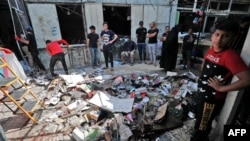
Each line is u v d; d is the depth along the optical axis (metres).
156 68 5.20
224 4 6.52
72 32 7.65
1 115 2.76
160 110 2.46
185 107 2.57
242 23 1.74
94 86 3.54
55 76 4.48
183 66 5.06
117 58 6.33
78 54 5.71
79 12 6.04
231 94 1.55
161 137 2.10
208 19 6.14
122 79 3.90
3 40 6.09
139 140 2.03
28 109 2.54
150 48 5.45
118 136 2.05
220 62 1.26
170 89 3.36
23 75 3.98
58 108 2.90
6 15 6.24
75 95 3.19
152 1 5.88
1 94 2.71
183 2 6.34
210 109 1.48
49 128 2.38
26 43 4.64
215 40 1.23
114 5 5.67
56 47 4.31
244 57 1.39
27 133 2.29
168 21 6.32
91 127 2.30
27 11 5.13
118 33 7.68
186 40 4.81
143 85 3.63
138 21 6.06
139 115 2.52
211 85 1.36
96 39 5.00
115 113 2.54
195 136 1.73
